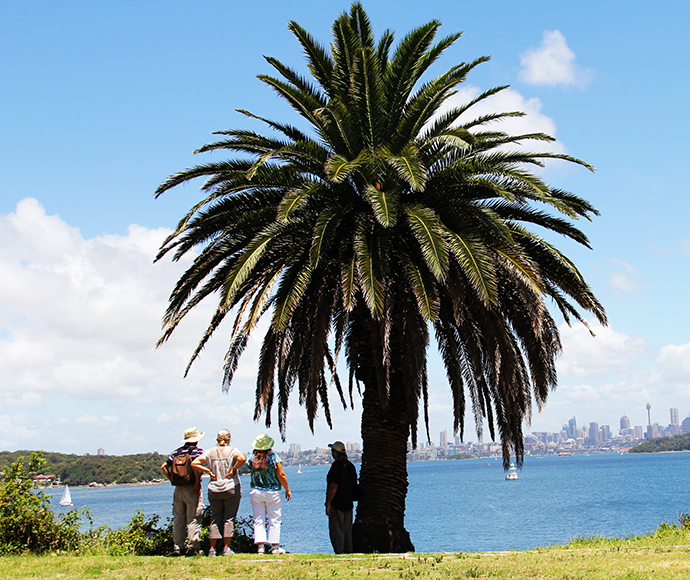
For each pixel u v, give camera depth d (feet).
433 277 42.22
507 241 40.75
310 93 49.14
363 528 43.80
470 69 45.47
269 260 44.65
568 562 27.76
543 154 43.88
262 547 32.73
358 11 50.19
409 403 43.29
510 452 48.52
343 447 40.06
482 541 105.09
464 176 43.04
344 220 44.45
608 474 453.58
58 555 35.45
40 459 39.42
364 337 47.19
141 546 38.91
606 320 44.98
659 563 26.58
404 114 48.21
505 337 43.19
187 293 45.21
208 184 46.01
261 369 46.14
